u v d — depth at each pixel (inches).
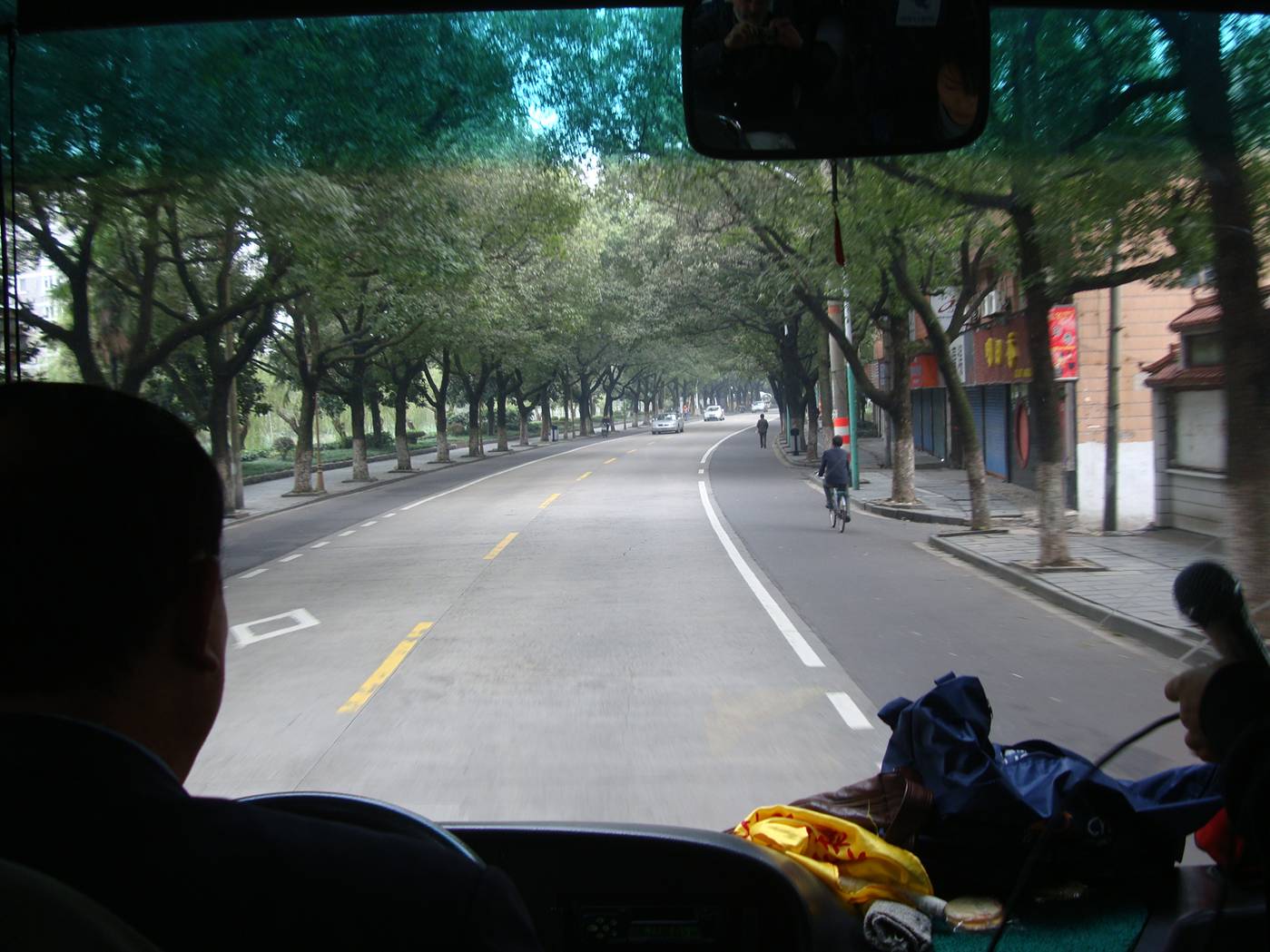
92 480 41.4
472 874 42.4
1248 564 297.9
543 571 632.4
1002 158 311.6
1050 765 137.4
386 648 408.5
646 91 251.3
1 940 34.7
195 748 46.0
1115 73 254.5
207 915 37.9
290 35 163.9
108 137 148.1
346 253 650.2
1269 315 320.2
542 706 306.7
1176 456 700.7
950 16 87.9
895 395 994.1
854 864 123.6
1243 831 65.0
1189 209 345.1
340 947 38.7
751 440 2640.3
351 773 239.9
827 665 358.0
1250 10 108.1
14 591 40.1
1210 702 74.0
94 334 665.6
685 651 389.1
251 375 1203.2
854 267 607.5
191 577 44.2
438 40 195.9
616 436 3344.0
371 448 2422.5
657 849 110.0
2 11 98.0
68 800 37.9
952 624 433.4
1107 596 462.0
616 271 1577.3
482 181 695.7
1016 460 1135.6
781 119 89.5
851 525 879.1
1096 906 122.3
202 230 719.1
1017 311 935.7
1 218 94.8
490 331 1513.3
